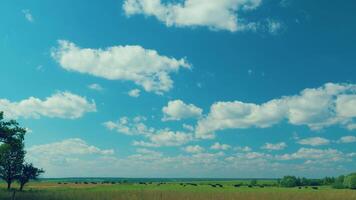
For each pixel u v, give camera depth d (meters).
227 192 69.44
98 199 52.25
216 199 53.56
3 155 69.69
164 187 105.31
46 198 53.00
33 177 74.44
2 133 49.44
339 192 72.94
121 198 53.69
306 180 150.88
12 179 72.81
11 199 51.12
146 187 104.50
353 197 58.50
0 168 71.94
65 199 52.16
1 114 50.12
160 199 53.16
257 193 65.69
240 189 97.81
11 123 50.72
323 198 56.75
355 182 117.75
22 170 73.38
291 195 61.44
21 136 51.12
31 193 61.75
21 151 72.81
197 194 61.56
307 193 67.25
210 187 110.25
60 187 105.25
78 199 52.12
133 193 62.91
